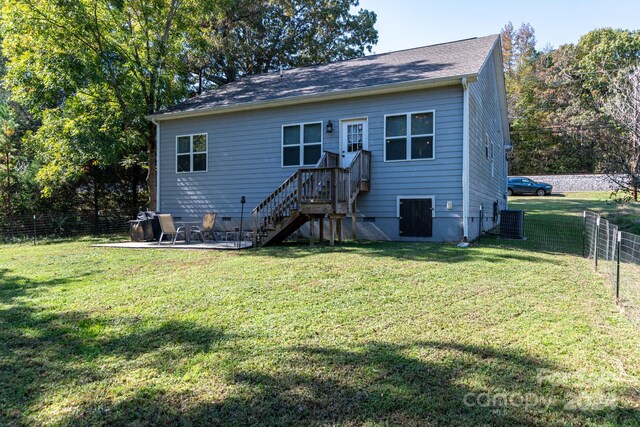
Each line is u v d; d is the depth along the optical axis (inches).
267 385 112.1
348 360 126.0
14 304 196.1
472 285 218.1
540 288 211.8
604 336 143.6
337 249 354.6
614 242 203.6
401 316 166.9
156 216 494.9
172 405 103.7
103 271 277.0
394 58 531.2
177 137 550.0
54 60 482.6
